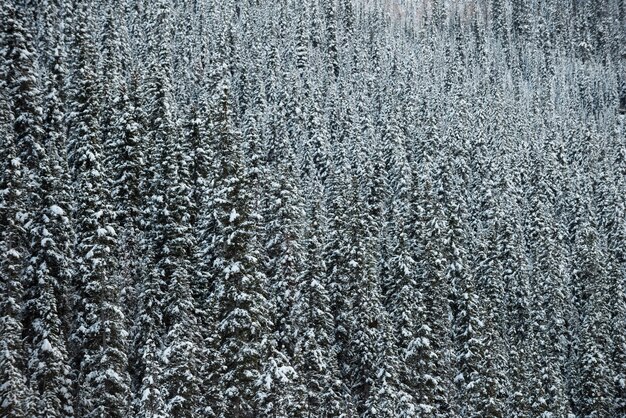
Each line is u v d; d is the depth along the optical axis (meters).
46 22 72.06
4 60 43.59
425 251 52.69
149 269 39.38
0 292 34.59
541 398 53.25
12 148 38.06
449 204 63.25
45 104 50.94
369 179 65.38
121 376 36.25
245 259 39.09
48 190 37.97
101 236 37.59
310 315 43.81
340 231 49.94
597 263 68.19
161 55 87.62
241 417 38.47
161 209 42.44
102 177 40.75
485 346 50.25
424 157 83.06
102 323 36.25
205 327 41.88
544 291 63.41
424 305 49.28
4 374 31.61
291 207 45.91
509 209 71.62
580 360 58.88
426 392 46.97
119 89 52.47
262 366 38.75
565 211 85.44
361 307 45.88
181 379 36.22
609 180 89.69
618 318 61.88
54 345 34.69
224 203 39.66
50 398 33.38
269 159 74.38
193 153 49.81
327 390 42.28
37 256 36.31
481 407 48.72
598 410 56.28
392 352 44.56
